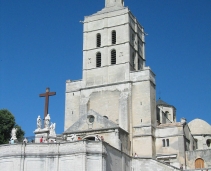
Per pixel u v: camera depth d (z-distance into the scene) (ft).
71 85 310.24
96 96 299.38
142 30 342.64
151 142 276.82
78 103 303.89
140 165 231.91
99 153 199.93
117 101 292.20
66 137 262.67
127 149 272.31
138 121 284.20
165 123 316.19
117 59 305.53
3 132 281.74
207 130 348.18
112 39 314.35
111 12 320.50
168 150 279.08
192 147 301.22
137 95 290.56
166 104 376.48
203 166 270.87
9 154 204.33
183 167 269.44
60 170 200.44
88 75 309.01
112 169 208.95
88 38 321.32
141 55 332.80
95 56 313.73
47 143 205.16
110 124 261.03
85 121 267.59
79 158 197.88
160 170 229.45
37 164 202.39
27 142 213.05
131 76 296.51
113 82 299.38
